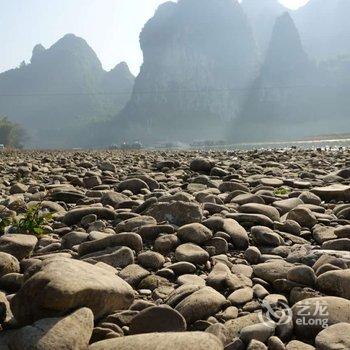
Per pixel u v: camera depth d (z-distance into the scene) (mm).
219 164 17141
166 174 13258
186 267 4285
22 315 2854
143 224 5707
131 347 2469
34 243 4848
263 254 4938
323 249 4898
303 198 7668
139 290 3832
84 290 2836
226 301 3424
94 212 6516
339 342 2621
